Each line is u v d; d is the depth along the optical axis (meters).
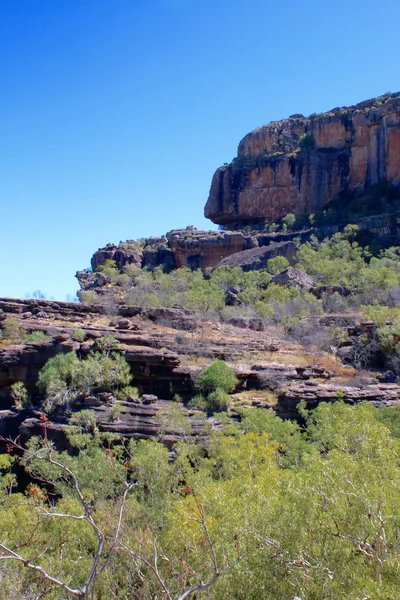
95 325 33.38
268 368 28.12
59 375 24.80
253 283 67.56
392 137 104.00
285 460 18.22
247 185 119.50
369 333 35.34
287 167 116.12
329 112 120.88
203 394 26.34
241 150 126.56
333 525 9.16
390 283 57.91
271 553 9.02
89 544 11.98
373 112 108.75
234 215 120.75
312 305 53.81
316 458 12.38
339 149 115.62
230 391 26.66
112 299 55.38
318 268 72.81
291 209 115.19
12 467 21.88
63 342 27.42
